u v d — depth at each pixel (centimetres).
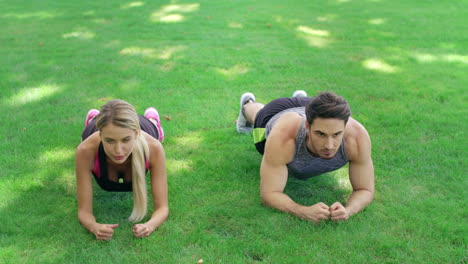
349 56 718
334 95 274
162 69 653
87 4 1200
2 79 606
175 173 380
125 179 316
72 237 296
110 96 547
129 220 313
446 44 788
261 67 656
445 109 506
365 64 677
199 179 370
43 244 290
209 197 344
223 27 911
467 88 571
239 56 712
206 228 309
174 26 922
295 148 311
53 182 363
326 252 279
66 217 318
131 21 975
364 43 796
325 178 374
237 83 594
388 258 274
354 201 317
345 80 607
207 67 661
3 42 812
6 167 385
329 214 305
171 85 584
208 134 454
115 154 277
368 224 305
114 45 783
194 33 861
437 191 348
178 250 283
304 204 336
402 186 356
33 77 614
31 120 480
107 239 290
